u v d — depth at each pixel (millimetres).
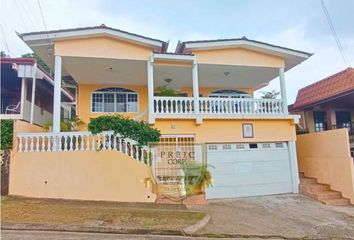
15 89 16672
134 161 11883
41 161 11492
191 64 15070
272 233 9031
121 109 17875
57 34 13297
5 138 11461
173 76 16953
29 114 15891
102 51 13977
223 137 14711
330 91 17344
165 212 10023
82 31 13570
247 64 15680
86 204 10641
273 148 15438
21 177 11328
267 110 15531
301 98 20234
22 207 9516
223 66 15703
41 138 11648
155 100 14328
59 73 13391
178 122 14367
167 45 14594
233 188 14469
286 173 15367
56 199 11148
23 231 7762
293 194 14984
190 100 14602
